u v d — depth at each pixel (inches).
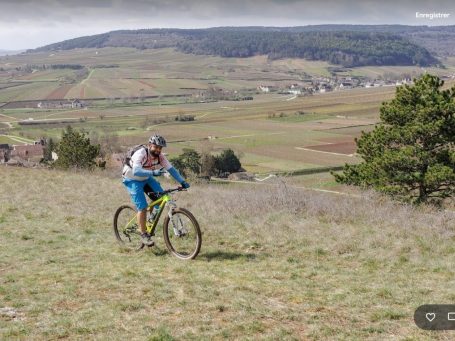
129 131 7455.7
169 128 7647.6
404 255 359.6
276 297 267.7
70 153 1574.8
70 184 757.9
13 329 224.1
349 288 284.0
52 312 246.1
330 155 4832.7
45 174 900.0
